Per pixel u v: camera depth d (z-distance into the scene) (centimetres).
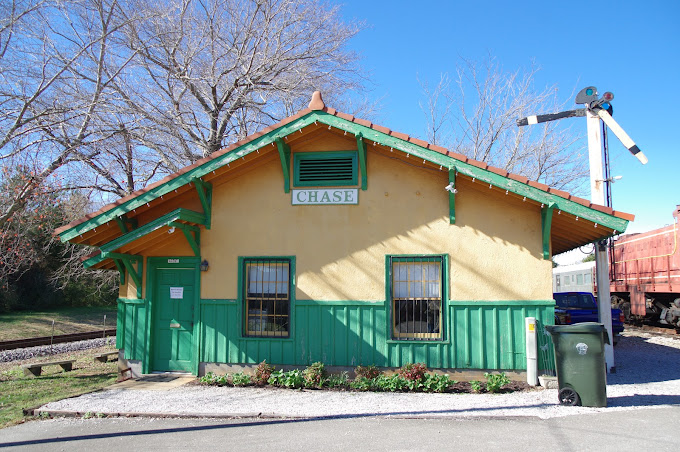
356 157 948
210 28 1770
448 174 913
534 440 551
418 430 601
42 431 643
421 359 897
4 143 1217
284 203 962
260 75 1823
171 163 1672
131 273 986
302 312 939
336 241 941
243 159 925
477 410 687
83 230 920
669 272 1625
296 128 896
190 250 983
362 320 920
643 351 1315
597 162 1057
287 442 567
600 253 1026
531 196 816
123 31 1541
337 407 721
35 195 1419
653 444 530
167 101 1758
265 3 1772
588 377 695
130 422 673
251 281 970
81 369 1192
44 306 2933
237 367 947
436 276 916
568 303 1602
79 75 1462
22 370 1154
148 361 978
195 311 971
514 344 876
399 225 926
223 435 602
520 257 884
